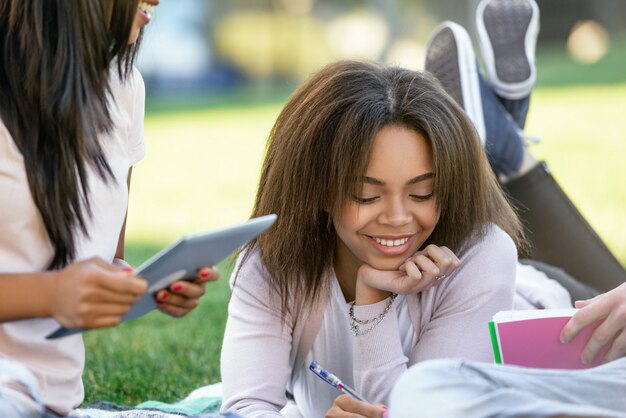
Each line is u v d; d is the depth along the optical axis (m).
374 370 2.58
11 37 2.15
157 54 20.25
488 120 3.89
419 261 2.51
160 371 3.96
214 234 1.93
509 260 2.67
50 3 2.13
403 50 22.00
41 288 1.96
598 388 2.02
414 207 2.48
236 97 19.19
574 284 3.56
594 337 2.32
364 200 2.46
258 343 2.64
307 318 2.68
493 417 1.88
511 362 2.33
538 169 3.85
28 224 2.17
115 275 1.91
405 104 2.45
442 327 2.65
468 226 2.59
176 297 2.09
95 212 2.27
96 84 2.21
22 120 2.14
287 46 23.20
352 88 2.49
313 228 2.58
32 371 2.19
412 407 1.92
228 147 12.99
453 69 3.91
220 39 21.88
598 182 8.77
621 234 6.81
